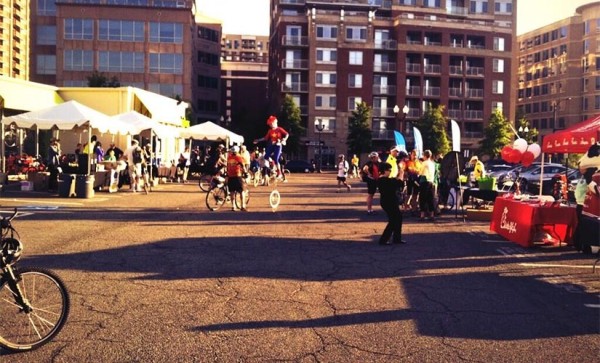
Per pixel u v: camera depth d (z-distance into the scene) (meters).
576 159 53.41
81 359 4.54
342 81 74.81
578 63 89.12
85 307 6.00
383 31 76.31
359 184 35.62
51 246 9.48
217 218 14.36
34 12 75.31
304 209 17.53
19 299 4.79
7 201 16.62
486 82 77.38
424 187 15.20
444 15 84.50
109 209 15.57
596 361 4.79
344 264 8.77
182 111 41.88
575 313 6.29
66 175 18.41
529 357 4.85
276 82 81.62
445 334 5.43
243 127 91.00
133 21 68.75
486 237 12.14
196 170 33.09
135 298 6.42
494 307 6.45
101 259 8.55
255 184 29.75
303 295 6.77
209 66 90.69
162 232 11.54
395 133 20.58
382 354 4.83
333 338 5.22
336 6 78.00
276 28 82.31
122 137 30.27
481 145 71.25
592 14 86.56
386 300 6.63
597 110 86.06
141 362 4.50
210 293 6.73
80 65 68.38
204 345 4.93
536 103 98.19
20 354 4.64
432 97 75.94
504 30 77.81
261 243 10.55
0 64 81.00
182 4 73.81
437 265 8.89
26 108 27.52
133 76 69.06
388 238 10.83
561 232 11.14
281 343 5.04
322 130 74.00
